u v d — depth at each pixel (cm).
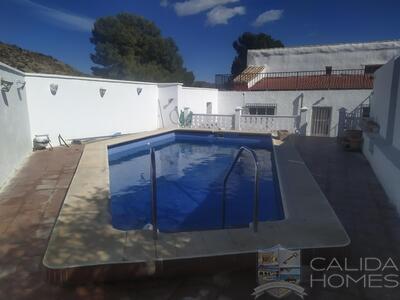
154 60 3969
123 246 404
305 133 1653
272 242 414
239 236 432
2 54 2589
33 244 442
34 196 646
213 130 1647
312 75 2355
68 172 831
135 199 793
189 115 1836
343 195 668
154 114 1838
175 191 856
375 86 1230
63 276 352
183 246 402
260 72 2464
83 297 336
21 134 973
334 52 2345
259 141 1545
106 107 1488
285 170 840
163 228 625
